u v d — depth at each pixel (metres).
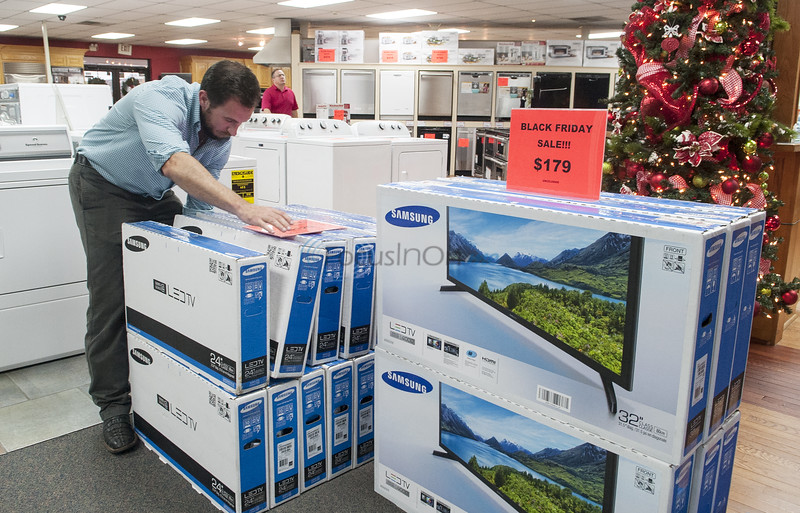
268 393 1.60
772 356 3.13
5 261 2.48
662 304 1.07
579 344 1.21
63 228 2.62
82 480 1.80
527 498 1.37
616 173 2.93
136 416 2.04
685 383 1.06
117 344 2.01
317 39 8.16
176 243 1.67
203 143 2.02
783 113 3.08
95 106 4.20
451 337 1.47
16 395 2.37
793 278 3.13
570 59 8.34
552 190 1.46
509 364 1.35
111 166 1.90
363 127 4.18
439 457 1.56
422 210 1.48
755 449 2.17
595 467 1.23
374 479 1.78
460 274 1.42
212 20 9.91
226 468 1.60
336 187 3.38
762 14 2.51
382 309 1.64
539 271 1.27
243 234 1.78
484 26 10.64
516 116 1.50
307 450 1.75
